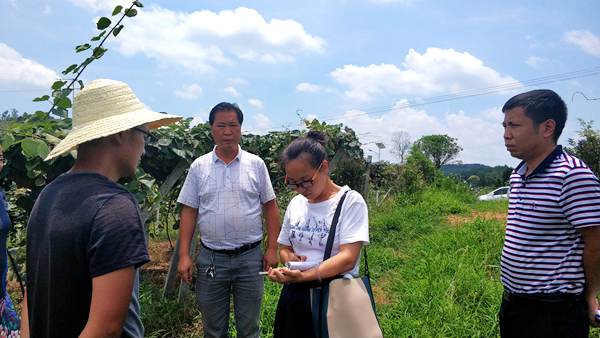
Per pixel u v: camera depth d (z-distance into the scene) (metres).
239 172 3.28
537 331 2.26
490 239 6.99
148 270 6.20
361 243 2.18
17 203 3.44
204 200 3.29
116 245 1.36
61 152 1.52
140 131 1.66
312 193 2.24
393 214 10.45
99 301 1.33
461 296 4.77
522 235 2.29
